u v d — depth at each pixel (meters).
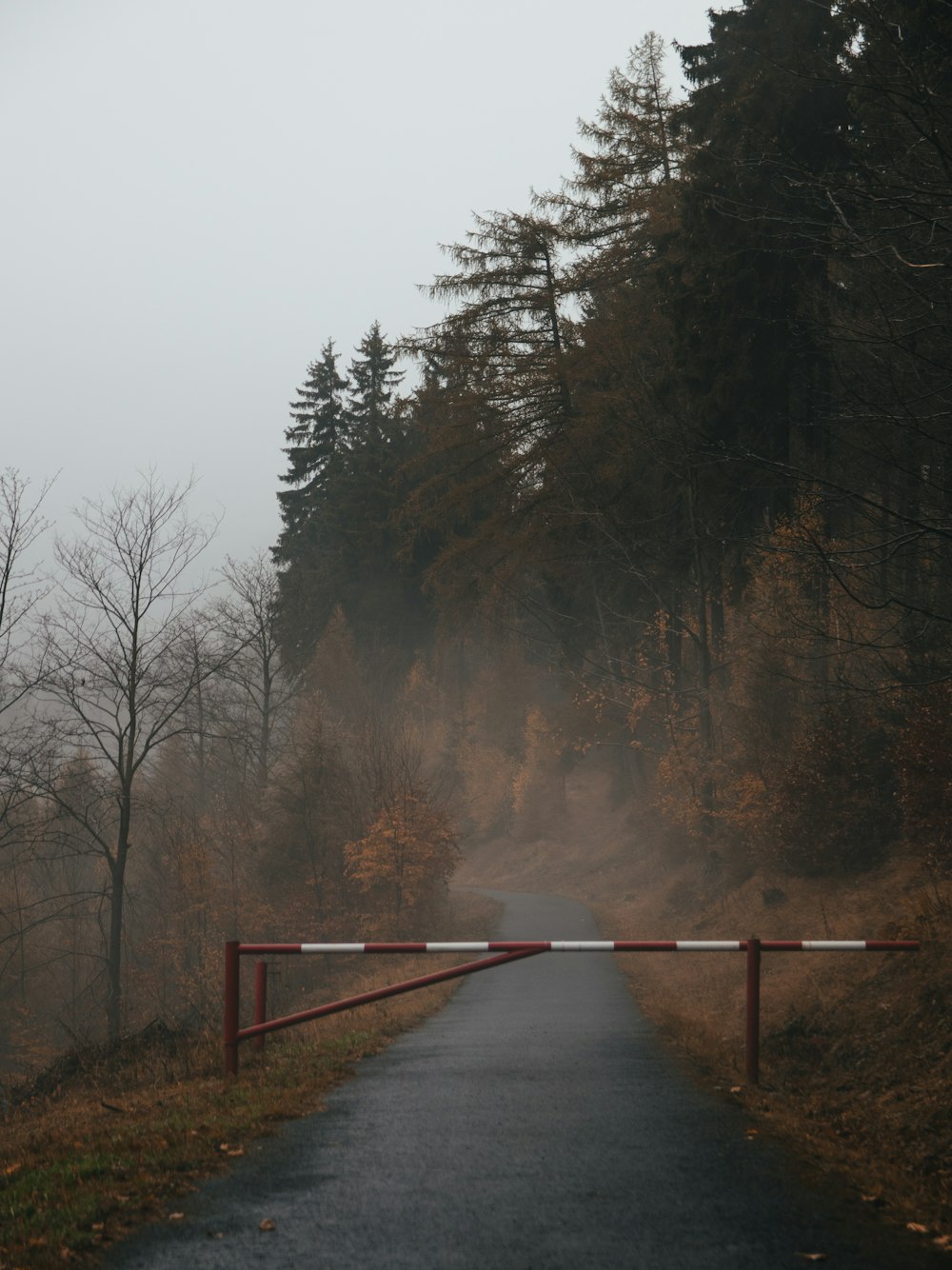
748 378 33.56
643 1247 5.93
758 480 34.19
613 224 50.91
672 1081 11.54
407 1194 7.01
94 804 47.75
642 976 25.47
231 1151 8.31
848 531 26.31
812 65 16.61
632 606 53.25
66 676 40.94
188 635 47.69
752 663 34.25
